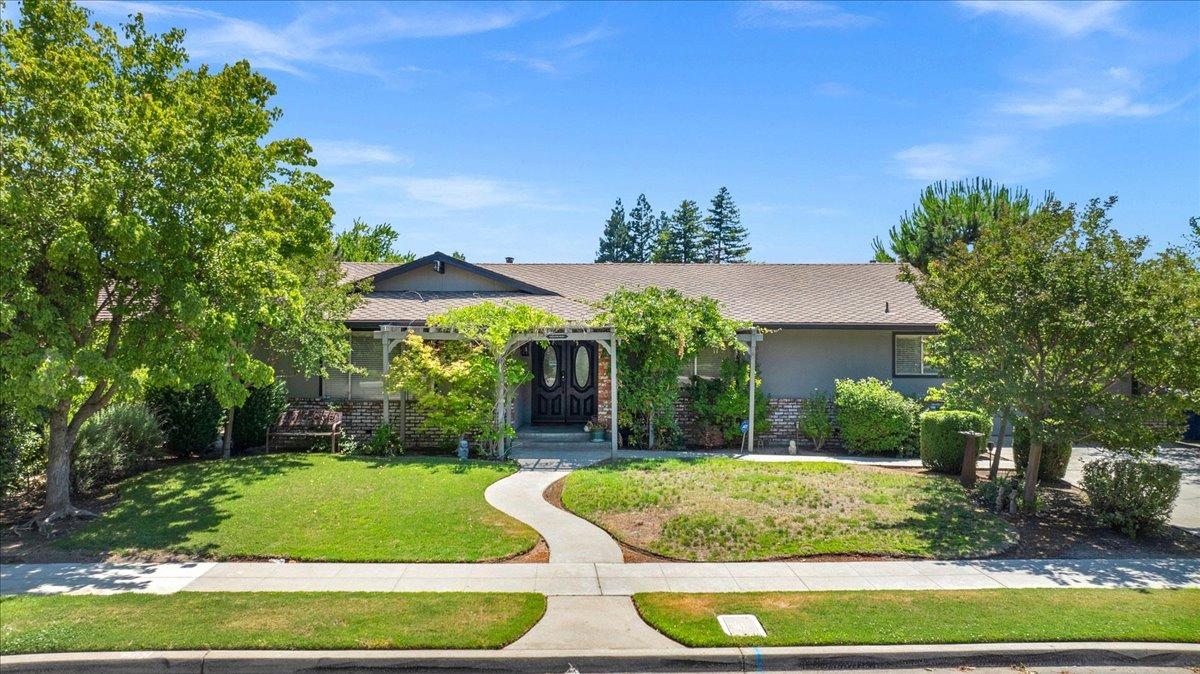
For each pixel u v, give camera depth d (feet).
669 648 19.99
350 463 44.96
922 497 37.06
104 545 29.04
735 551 28.84
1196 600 24.06
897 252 105.40
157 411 46.14
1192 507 37.93
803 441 55.67
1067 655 20.31
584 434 55.06
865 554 28.89
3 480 33.83
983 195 94.73
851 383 53.52
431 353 49.03
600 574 26.23
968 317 34.45
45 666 18.72
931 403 54.54
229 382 34.12
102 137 29.35
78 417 33.71
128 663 18.88
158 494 36.63
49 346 29.32
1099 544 30.99
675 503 34.88
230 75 42.01
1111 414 31.91
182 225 31.17
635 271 71.20
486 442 49.98
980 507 35.86
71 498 36.65
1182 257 31.12
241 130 41.93
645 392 52.60
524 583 25.18
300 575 25.90
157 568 26.58
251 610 22.25
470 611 22.31
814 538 30.27
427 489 37.73
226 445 47.47
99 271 30.37
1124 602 23.77
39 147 28.71
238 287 34.47
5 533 30.94
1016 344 33.17
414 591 24.23
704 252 199.82
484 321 47.26
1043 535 32.01
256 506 34.22
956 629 21.26
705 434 54.44
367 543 29.32
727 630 21.06
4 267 26.55
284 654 19.19
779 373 57.62
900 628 21.33
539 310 51.06
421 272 61.62
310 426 50.01
